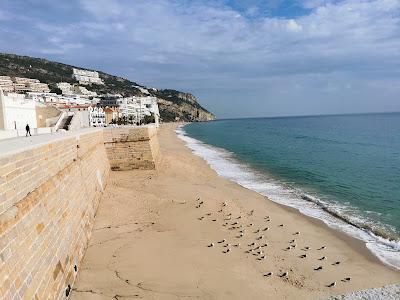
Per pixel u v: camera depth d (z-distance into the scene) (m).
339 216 31.00
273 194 39.03
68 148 23.19
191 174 47.81
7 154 12.60
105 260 20.06
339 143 98.62
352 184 44.50
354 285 19.48
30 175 14.89
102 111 120.81
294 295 18.20
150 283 17.98
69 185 20.84
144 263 20.03
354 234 26.88
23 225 12.69
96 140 37.31
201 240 24.27
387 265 21.92
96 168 33.22
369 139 109.94
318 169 55.91
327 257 22.84
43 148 17.25
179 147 89.19
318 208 33.62
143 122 159.12
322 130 163.00
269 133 152.88
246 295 17.75
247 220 29.03
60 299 14.71
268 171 54.12
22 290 11.28
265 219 29.52
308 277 20.23
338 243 25.11
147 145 45.09
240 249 23.38
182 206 30.97
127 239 23.28
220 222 28.03
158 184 38.75
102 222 26.14
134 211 29.20
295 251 23.61
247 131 173.75
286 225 28.34
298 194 39.16
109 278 18.14
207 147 92.88
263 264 21.52
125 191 34.50
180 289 17.69
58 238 16.27
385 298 18.08
